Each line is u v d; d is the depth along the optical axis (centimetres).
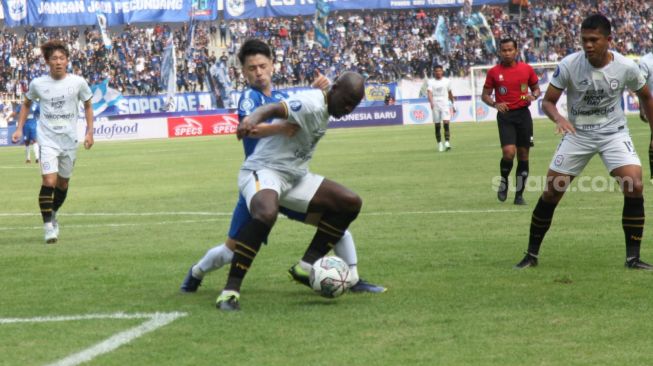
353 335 615
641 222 862
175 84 5450
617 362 538
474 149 2881
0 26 5972
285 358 558
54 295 786
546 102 882
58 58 1223
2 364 556
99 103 5181
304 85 5809
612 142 869
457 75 5809
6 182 2288
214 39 6016
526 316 664
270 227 707
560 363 538
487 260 930
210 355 569
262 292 782
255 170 732
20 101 5356
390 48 6025
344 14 6319
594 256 940
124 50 5803
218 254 761
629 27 6119
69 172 1239
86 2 5856
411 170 2192
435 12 6262
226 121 5334
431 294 755
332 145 3484
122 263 968
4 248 1112
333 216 750
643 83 865
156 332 635
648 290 753
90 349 589
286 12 6003
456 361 545
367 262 932
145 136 5197
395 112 5531
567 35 6112
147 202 1662
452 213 1352
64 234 1245
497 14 6247
